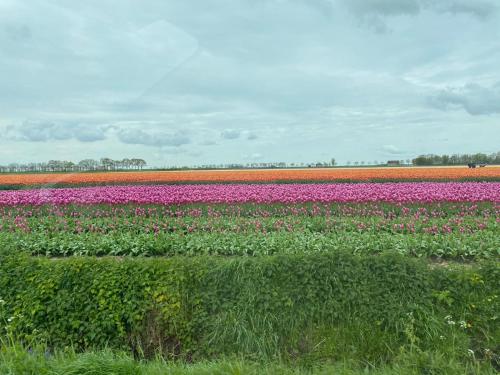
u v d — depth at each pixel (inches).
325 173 1291.8
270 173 1334.9
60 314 250.2
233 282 252.2
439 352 213.6
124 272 258.4
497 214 558.9
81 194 678.5
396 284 243.9
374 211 583.8
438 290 244.5
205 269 257.6
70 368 181.5
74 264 267.0
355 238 395.5
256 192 675.4
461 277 246.2
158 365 192.2
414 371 193.2
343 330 235.3
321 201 605.9
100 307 249.1
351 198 603.8
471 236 391.2
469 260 356.8
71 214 612.4
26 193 707.4
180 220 537.0
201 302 248.1
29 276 267.1
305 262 255.4
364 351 226.8
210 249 380.5
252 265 257.0
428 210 598.5
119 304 248.5
